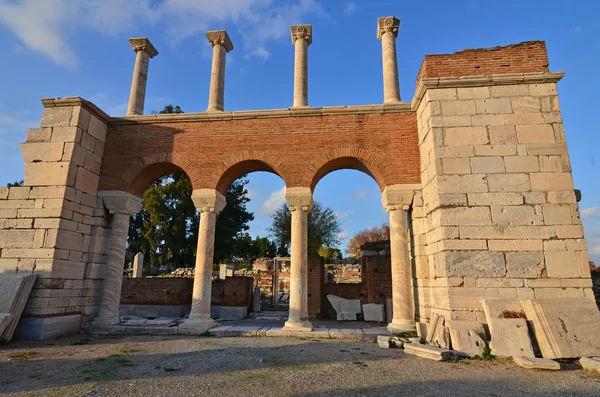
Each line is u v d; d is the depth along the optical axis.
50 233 12.35
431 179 11.72
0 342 10.70
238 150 14.30
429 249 11.99
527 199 10.59
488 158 11.05
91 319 13.56
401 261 12.67
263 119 14.51
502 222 10.49
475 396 5.89
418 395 5.89
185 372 7.27
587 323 8.86
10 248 12.40
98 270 14.05
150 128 14.88
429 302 11.91
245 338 11.79
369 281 18.27
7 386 6.37
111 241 14.12
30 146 13.40
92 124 14.24
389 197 13.20
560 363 8.12
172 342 10.95
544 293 9.88
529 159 10.89
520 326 8.99
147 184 15.81
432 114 11.67
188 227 38.94
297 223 13.43
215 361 8.25
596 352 8.28
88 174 13.95
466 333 9.30
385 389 6.18
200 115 14.65
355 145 13.84
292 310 12.81
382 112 14.02
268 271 30.23
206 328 12.71
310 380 6.68
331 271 33.59
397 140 13.71
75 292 13.03
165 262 37.66
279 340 11.30
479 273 10.20
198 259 13.55
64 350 9.77
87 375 7.08
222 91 15.55
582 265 9.97
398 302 12.40
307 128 14.22
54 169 13.02
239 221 43.47
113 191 14.41
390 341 10.34
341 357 8.76
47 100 13.66
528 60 11.87
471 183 10.89
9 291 11.34
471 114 11.50
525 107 11.34
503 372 7.45
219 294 20.69
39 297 11.78
